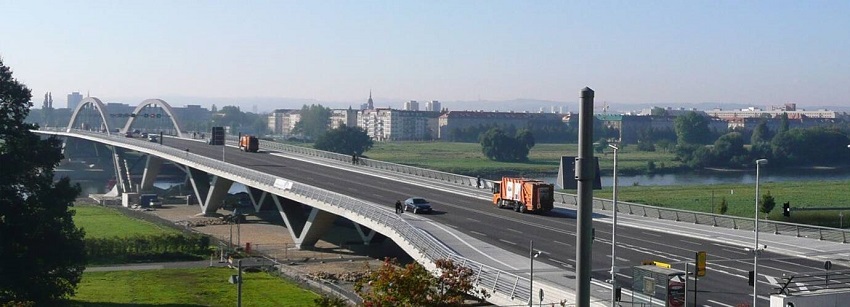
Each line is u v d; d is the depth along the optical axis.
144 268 76.56
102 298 62.44
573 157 21.22
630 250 60.19
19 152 60.84
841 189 164.88
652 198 145.12
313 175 113.06
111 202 143.00
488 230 69.19
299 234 89.31
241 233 101.12
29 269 57.72
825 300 36.34
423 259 56.22
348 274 71.69
